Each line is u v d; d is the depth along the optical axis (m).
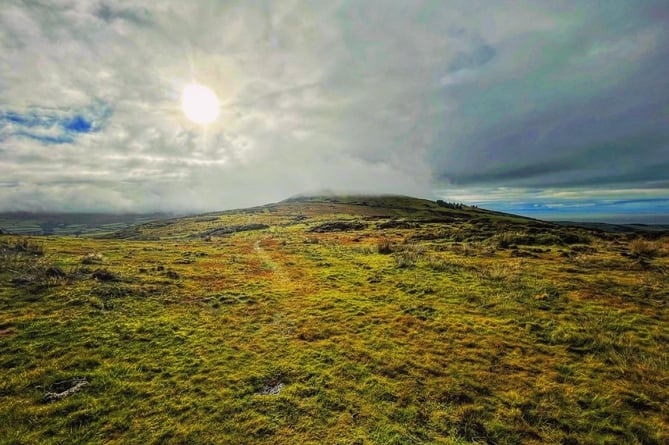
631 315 17.73
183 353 15.04
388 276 28.30
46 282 22.14
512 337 16.06
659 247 37.16
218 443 9.99
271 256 41.25
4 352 14.21
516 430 10.26
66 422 10.66
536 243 44.66
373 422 10.76
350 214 175.25
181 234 120.44
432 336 16.41
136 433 10.34
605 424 10.38
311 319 19.03
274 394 12.26
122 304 20.12
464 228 69.88
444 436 10.17
